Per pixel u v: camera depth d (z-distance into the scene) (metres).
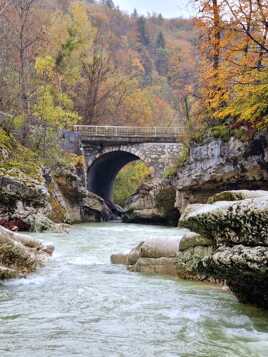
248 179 23.67
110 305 7.45
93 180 44.41
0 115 27.98
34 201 21.17
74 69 53.91
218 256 6.64
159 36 99.69
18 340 5.50
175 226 32.44
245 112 19.56
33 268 10.42
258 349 5.34
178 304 7.57
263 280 6.37
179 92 58.22
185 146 30.12
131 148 40.56
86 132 40.31
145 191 34.38
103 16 81.62
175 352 5.19
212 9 18.34
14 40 33.78
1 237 9.74
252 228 6.17
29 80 33.34
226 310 7.20
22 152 25.03
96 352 5.14
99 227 28.22
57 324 6.25
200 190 27.61
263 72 17.83
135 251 11.62
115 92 64.31
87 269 11.16
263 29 17.52
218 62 20.12
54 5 71.31
